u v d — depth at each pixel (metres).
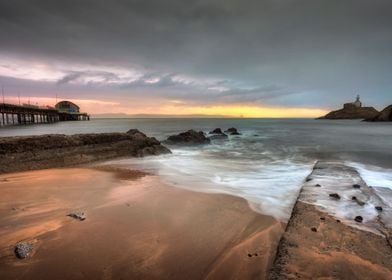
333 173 12.16
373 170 14.12
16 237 6.14
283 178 12.45
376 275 4.65
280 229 6.93
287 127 74.31
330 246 5.58
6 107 59.12
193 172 13.87
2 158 12.95
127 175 12.80
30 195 9.09
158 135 41.38
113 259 5.43
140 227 6.86
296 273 4.68
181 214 7.81
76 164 15.22
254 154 21.20
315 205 7.91
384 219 6.96
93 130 57.97
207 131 54.16
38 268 5.05
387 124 86.94
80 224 6.91
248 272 5.12
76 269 5.08
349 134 44.34
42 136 14.84
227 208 8.41
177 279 4.91
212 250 5.88
